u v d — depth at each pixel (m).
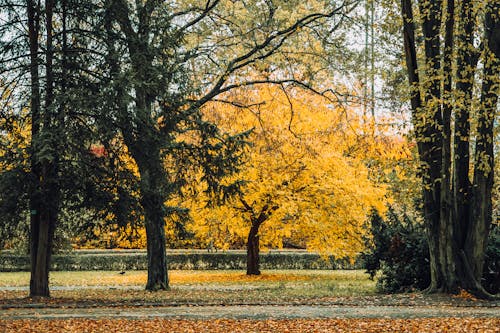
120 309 15.48
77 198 17.91
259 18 23.55
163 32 19.50
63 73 17.59
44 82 17.61
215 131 19.98
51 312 14.91
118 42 18.73
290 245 47.09
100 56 18.31
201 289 22.95
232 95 26.14
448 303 15.84
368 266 20.98
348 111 25.06
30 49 18.52
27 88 17.83
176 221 22.59
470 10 17.06
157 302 16.92
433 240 17.83
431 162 17.70
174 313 14.48
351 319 13.12
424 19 17.58
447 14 16.55
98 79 18.08
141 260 38.97
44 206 17.25
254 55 24.81
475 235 17.50
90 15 18.39
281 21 23.41
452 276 17.47
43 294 18.72
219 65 23.88
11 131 18.33
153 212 18.97
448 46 16.81
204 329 12.00
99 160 17.56
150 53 18.44
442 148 17.70
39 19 18.44
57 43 18.61
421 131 17.47
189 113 19.55
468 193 17.83
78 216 19.39
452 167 19.92
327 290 21.80
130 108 17.33
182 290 22.31
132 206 17.72
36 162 16.20
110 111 16.84
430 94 16.77
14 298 18.38
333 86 24.83
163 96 18.72
